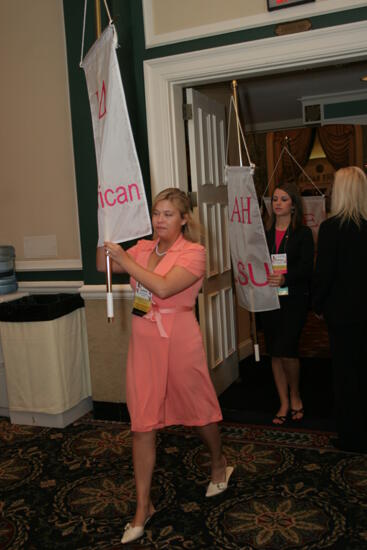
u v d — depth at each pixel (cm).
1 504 266
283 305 344
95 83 237
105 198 226
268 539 226
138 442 232
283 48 313
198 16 332
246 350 514
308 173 758
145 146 354
